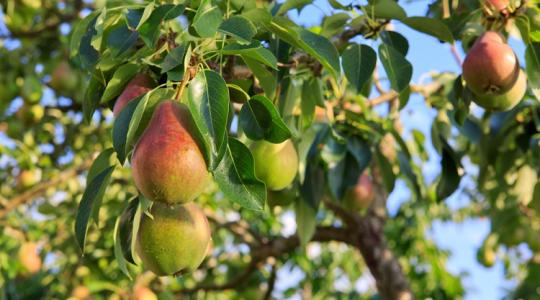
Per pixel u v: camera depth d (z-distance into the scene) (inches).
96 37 47.8
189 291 88.4
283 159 52.0
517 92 51.8
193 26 44.1
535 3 52.3
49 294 84.0
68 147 96.0
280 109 53.5
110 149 48.0
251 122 45.1
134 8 46.9
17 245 84.5
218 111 41.8
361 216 79.0
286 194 60.4
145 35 45.1
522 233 93.6
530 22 52.2
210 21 44.1
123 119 43.3
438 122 64.9
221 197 91.3
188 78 43.1
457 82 54.5
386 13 51.8
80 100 96.8
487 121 69.1
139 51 47.1
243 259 97.3
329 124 60.1
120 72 46.4
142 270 77.8
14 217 85.6
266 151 51.7
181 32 47.9
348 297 105.3
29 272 84.4
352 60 51.0
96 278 82.5
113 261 81.7
